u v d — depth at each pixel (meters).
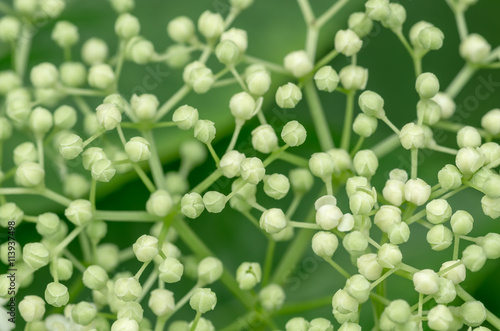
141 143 0.20
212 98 0.22
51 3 0.22
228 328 0.21
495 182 0.20
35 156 0.21
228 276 0.21
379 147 0.21
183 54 0.22
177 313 0.22
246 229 0.23
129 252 0.22
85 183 0.22
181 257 0.22
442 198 0.20
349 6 0.23
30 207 0.22
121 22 0.22
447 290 0.19
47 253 0.20
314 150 0.23
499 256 0.20
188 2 0.23
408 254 0.22
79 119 0.22
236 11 0.22
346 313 0.20
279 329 0.21
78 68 0.22
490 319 0.20
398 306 0.19
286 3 0.23
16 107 0.21
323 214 0.20
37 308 0.20
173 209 0.21
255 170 0.20
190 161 0.22
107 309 0.21
